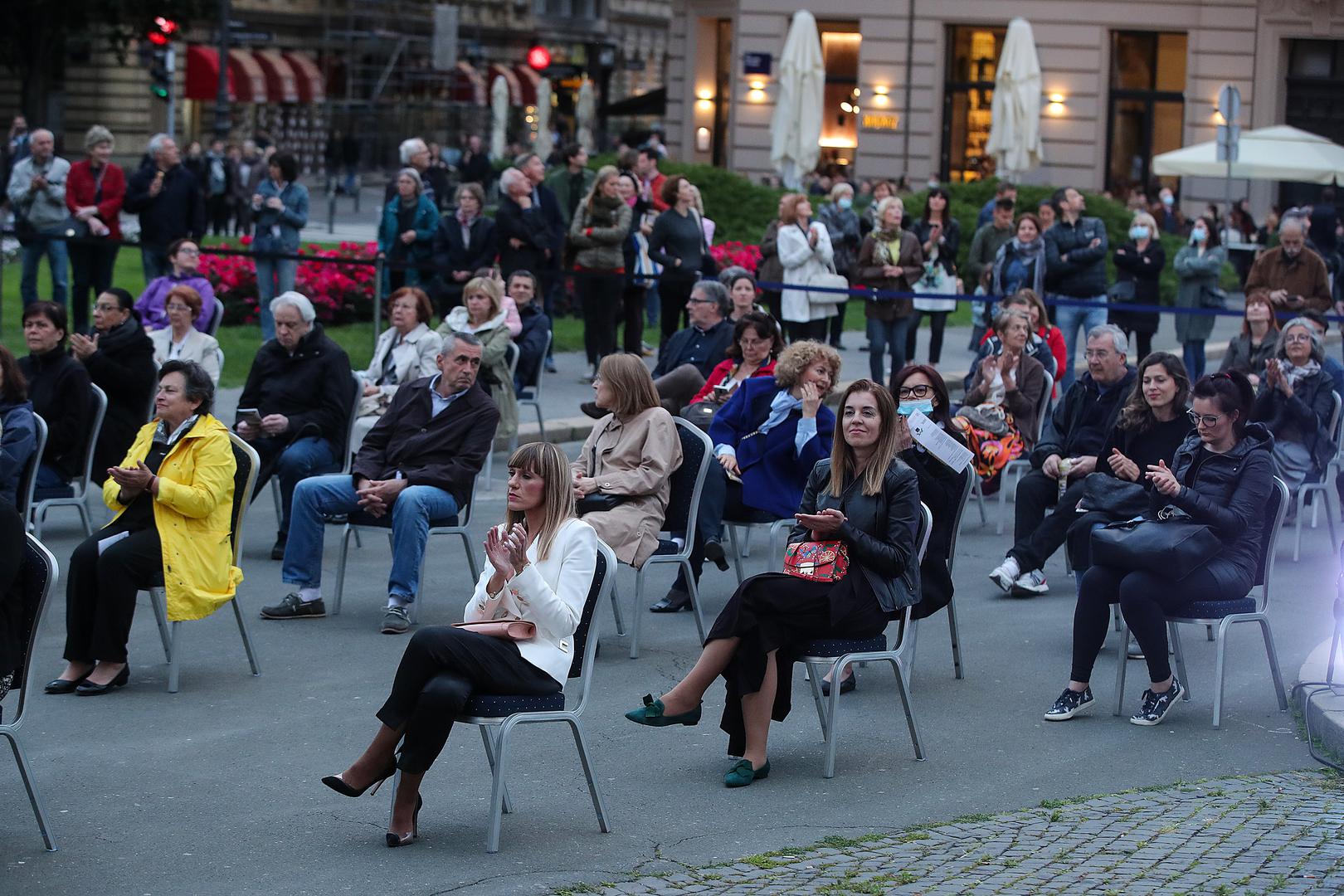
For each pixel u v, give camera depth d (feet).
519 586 27.66
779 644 30.68
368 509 41.47
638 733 33.55
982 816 28.60
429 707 26.81
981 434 53.11
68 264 88.22
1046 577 47.78
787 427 43.34
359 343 86.84
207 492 35.81
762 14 188.85
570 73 291.99
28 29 216.74
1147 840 26.99
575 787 30.30
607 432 40.52
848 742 33.17
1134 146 176.35
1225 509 34.40
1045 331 55.21
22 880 25.80
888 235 78.95
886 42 182.91
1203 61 171.42
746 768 30.48
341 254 95.04
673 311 77.82
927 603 35.99
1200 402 34.86
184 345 55.31
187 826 28.22
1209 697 36.14
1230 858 26.00
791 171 153.48
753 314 47.39
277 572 46.73
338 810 29.09
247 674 37.35
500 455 63.72
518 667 27.48
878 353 78.59
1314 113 170.09
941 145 183.42
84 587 35.88
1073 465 44.19
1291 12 167.84
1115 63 176.45
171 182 81.46
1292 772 31.12
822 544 31.48
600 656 39.24
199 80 236.84
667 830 28.09
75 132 231.71
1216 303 87.15
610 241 77.97
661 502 39.83
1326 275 71.00
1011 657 39.47
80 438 46.01
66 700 35.27
